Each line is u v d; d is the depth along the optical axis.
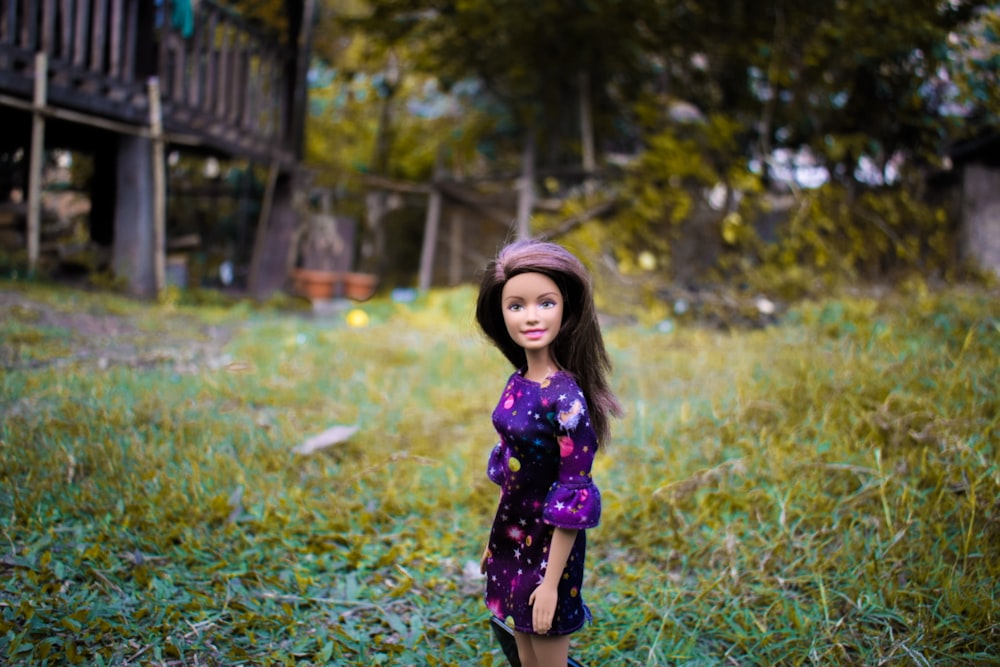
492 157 15.61
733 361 6.43
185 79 10.71
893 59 9.80
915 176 10.16
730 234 10.66
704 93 12.59
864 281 9.89
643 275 11.08
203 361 6.54
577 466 2.00
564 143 13.60
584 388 2.16
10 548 2.99
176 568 3.08
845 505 3.47
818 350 5.28
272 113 12.91
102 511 3.39
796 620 2.77
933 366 4.52
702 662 2.65
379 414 5.35
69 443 4.02
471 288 11.39
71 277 9.95
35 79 8.53
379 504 3.90
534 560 2.08
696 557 3.37
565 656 2.11
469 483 4.18
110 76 9.50
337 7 17.72
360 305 12.27
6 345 6.06
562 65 13.13
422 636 2.79
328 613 2.91
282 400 5.49
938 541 3.07
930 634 2.63
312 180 14.76
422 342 8.41
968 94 9.31
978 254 9.38
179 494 3.59
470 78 14.84
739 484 3.82
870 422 3.93
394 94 16.80
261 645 2.65
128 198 9.98
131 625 2.62
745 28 11.28
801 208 10.27
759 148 11.69
